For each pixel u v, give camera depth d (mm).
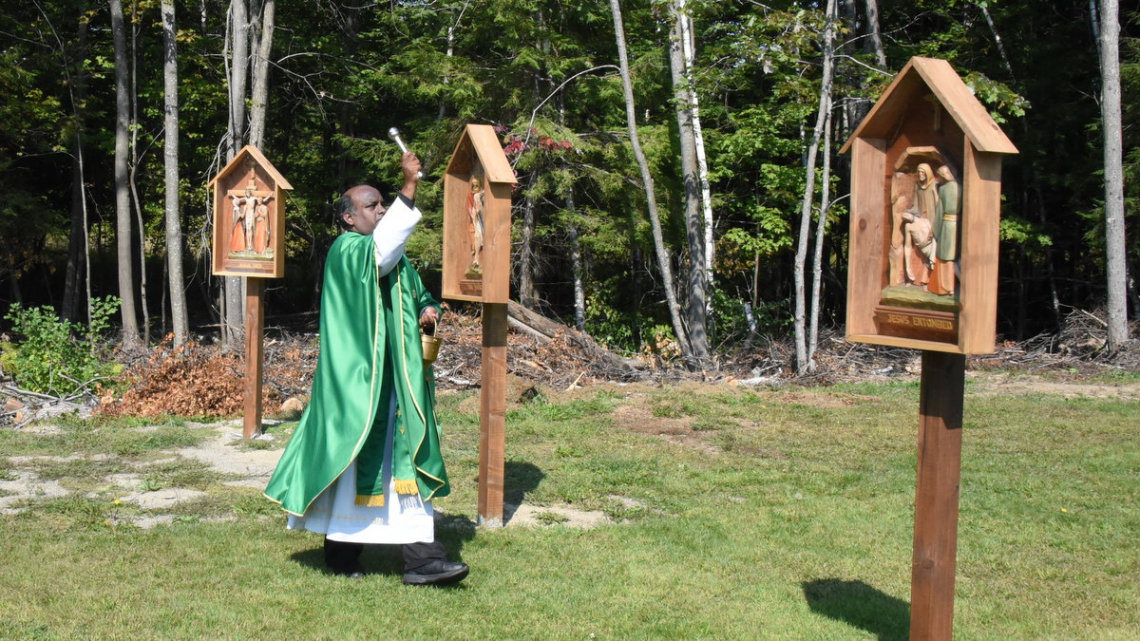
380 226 5094
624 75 16625
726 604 4969
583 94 20391
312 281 27297
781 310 24453
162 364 10961
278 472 5305
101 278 26688
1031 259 23281
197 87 20234
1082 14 21500
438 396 11859
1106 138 16312
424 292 5602
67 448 8438
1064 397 12398
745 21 15508
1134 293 19594
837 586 5293
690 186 17562
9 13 21375
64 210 25062
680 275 21875
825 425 10328
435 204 21094
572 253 21047
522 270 20609
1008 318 24438
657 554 5785
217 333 23844
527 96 20125
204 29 21859
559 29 20453
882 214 4008
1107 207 16344
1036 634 4648
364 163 22859
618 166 20188
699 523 6500
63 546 5613
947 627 3920
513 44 19781
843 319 24578
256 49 18484
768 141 18188
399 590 5047
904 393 12648
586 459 8516
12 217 21453
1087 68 21016
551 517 6566
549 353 14320
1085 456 8773
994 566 5695
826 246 24172
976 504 7086
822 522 6562
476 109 20219
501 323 6301
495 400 6312
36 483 7227
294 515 5195
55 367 11234
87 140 21312
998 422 10523
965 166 3539
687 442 9422
